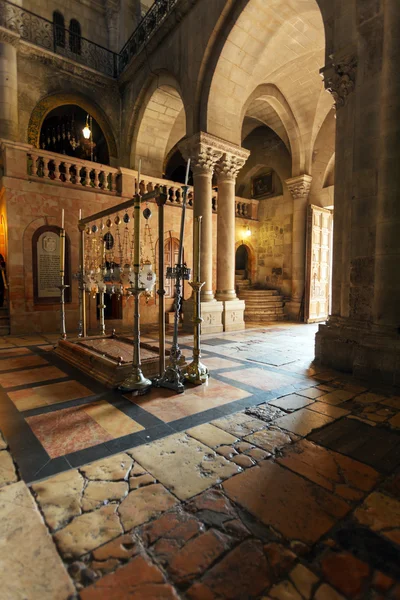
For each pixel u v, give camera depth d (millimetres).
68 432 3166
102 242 6281
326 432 3211
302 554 1752
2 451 2807
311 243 12188
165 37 10094
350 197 5531
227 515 2041
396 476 2488
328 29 5641
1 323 9289
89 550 1761
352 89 5379
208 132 8953
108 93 12852
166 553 1748
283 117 12172
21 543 1801
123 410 3719
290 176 13953
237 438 3068
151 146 12922
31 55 11102
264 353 6832
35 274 9516
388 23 4562
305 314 12195
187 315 9672
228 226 9875
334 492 2285
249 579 1601
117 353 5320
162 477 2434
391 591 1541
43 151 9500
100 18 13844
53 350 6773
